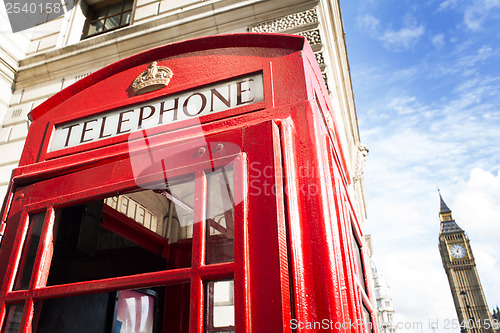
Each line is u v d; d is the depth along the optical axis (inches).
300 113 58.4
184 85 69.5
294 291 43.9
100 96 77.4
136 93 73.8
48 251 60.6
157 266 101.2
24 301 55.8
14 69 187.5
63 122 77.2
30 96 178.9
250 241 47.3
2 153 160.7
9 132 167.6
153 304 98.3
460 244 4530.0
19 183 70.4
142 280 49.8
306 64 65.4
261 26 150.7
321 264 46.9
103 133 70.6
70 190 63.3
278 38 68.2
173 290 100.6
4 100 177.9
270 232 46.7
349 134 205.2
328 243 48.1
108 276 88.7
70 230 78.0
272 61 66.4
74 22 213.3
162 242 103.7
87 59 179.8
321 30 141.3
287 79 63.1
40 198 65.4
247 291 43.8
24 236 63.2
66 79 179.2
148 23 173.6
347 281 49.0
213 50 72.7
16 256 60.9
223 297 48.5
